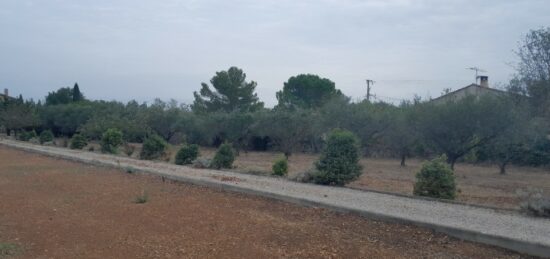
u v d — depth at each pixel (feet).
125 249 23.86
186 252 23.22
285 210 34.32
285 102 173.99
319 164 49.52
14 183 48.16
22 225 29.14
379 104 109.50
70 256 22.80
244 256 22.53
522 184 63.26
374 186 52.75
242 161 89.97
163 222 29.91
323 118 104.06
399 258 22.25
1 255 22.90
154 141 81.10
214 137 129.49
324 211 33.65
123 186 46.50
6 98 210.59
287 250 23.52
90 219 30.86
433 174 41.09
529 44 78.13
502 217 30.60
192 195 41.22
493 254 23.00
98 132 119.75
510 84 66.69
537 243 22.49
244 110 155.74
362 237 26.13
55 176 54.54
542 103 60.44
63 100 245.86
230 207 35.40
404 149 92.94
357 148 50.26
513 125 68.69
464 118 72.13
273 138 114.11
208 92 167.22
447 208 34.27
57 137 178.60
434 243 24.97
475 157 95.91
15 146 106.83
